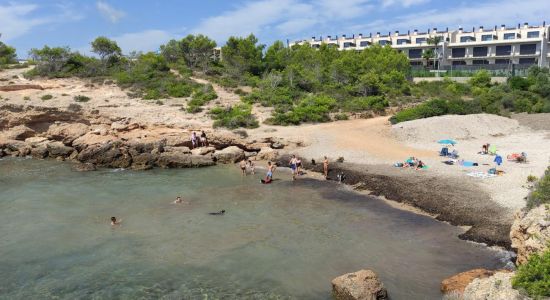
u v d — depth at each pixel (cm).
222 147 4716
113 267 2023
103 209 2884
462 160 3812
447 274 1925
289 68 7469
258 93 6462
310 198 3142
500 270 1805
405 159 3978
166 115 5288
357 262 2064
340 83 7512
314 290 1806
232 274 1950
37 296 1769
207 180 3691
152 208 2911
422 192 3038
